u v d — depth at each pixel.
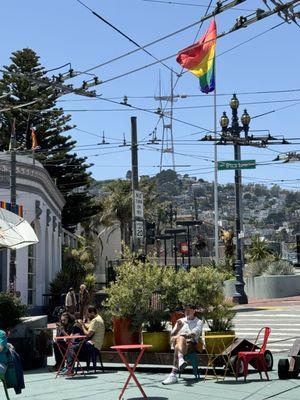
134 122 24.38
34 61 47.16
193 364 12.14
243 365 12.10
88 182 52.25
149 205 81.38
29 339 14.96
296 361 12.02
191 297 13.45
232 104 30.70
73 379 12.98
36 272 34.78
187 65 16.09
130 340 14.34
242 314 26.78
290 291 37.03
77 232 66.25
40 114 46.69
